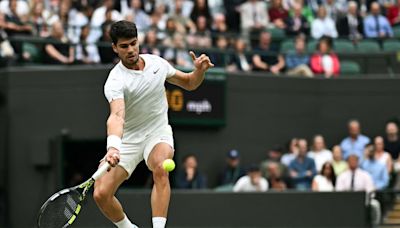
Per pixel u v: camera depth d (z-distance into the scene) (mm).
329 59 30594
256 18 31328
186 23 30469
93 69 27578
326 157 27203
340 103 30234
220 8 33156
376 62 31547
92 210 25516
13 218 27703
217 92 28750
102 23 29141
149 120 14000
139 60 13805
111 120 13234
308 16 32812
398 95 30375
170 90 28062
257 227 25594
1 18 28047
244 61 30172
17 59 28172
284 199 25656
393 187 26578
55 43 27844
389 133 27875
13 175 27750
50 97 27672
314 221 25609
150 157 13945
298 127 29828
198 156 28609
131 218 25516
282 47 30922
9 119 27750
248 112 29266
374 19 32375
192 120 28359
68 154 28750
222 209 25641
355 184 25984
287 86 29781
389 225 25594
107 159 12867
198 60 14094
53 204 13188
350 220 25641
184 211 25641
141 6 30516
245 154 29172
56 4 29828
